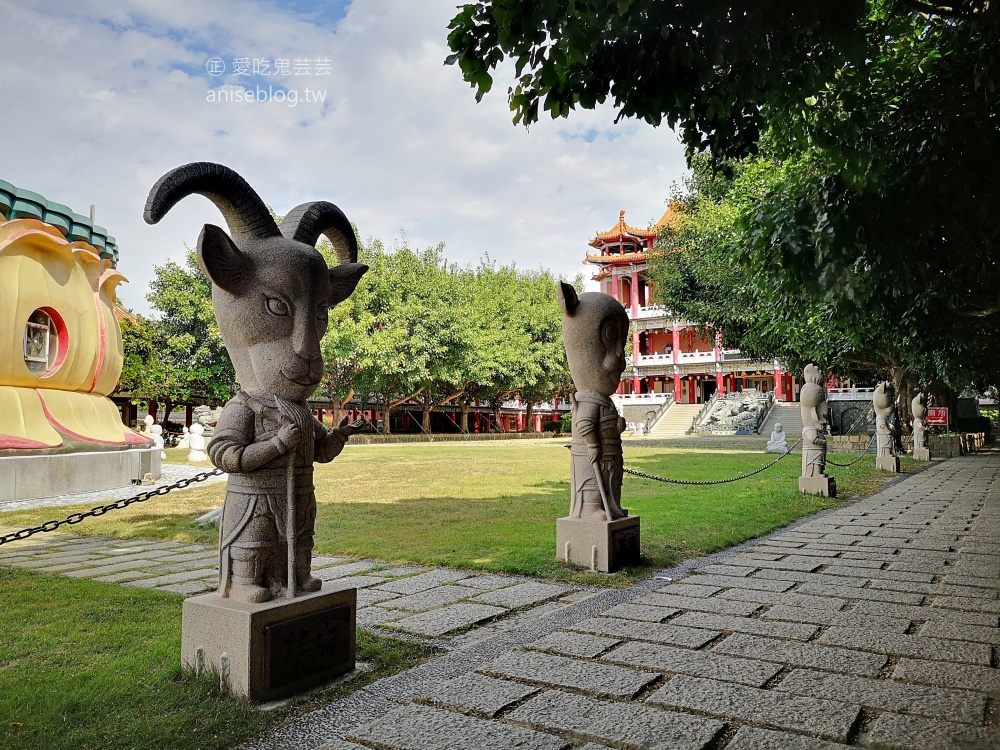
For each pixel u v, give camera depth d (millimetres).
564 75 5348
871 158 6570
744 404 50906
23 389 14508
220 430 4316
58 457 14484
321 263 4727
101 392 17156
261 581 4387
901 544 8875
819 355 22875
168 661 4668
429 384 40438
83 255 15852
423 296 38188
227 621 4191
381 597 6469
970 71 6383
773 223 7797
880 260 7156
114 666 4602
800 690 4168
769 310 16812
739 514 11125
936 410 25922
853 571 7395
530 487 15758
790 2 4609
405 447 34531
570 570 7488
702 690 4168
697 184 27359
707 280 26266
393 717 3863
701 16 4773
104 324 16609
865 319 9320
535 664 4648
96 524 10664
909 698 4039
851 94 6461
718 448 31500
